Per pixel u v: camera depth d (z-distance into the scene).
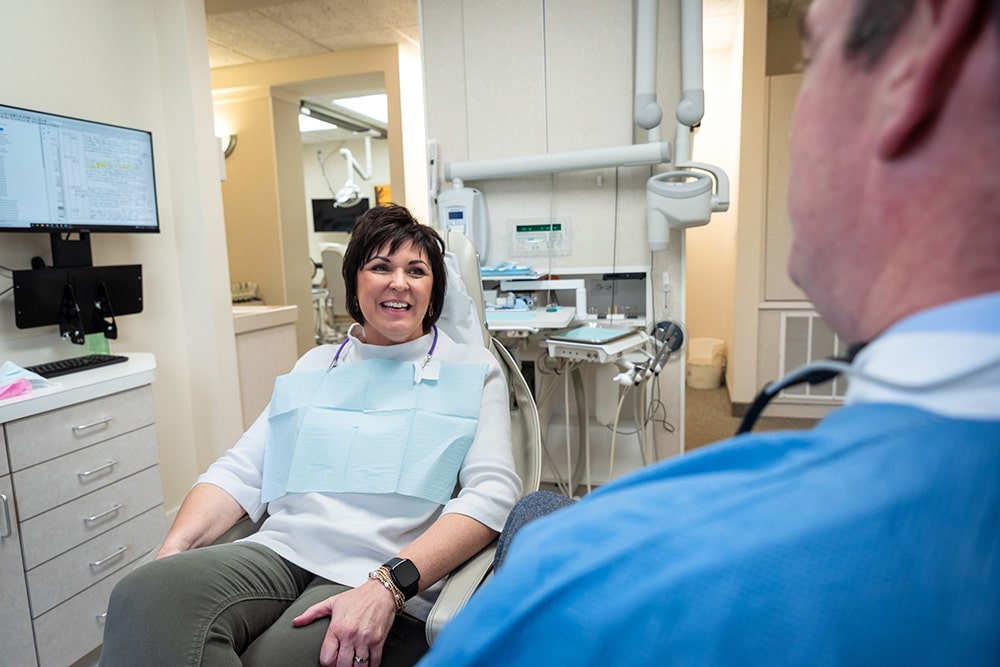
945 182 0.22
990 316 0.21
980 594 0.19
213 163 2.51
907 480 0.21
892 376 0.23
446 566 1.00
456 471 1.16
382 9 3.67
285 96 4.97
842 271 0.26
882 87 0.23
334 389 1.25
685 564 0.22
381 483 1.13
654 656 0.21
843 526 0.21
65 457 1.60
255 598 1.00
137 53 2.32
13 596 1.47
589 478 2.38
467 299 1.52
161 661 0.86
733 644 0.21
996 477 0.20
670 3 2.29
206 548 1.04
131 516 1.80
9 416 1.45
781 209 3.55
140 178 2.12
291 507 1.19
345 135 7.52
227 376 2.58
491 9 2.46
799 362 3.64
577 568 0.24
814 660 0.20
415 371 1.25
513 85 2.48
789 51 3.77
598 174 2.46
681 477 0.28
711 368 4.53
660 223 2.23
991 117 0.20
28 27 1.91
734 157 3.98
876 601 0.20
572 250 2.52
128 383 1.78
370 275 1.26
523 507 0.94
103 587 1.71
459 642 0.25
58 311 1.91
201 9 2.44
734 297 3.73
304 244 5.21
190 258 2.49
